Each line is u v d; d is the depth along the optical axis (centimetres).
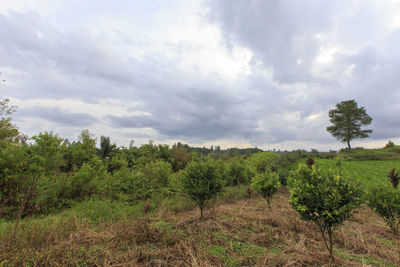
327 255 346
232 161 1464
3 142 652
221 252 355
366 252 372
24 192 569
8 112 1055
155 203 724
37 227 410
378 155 2648
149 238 400
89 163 808
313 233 454
